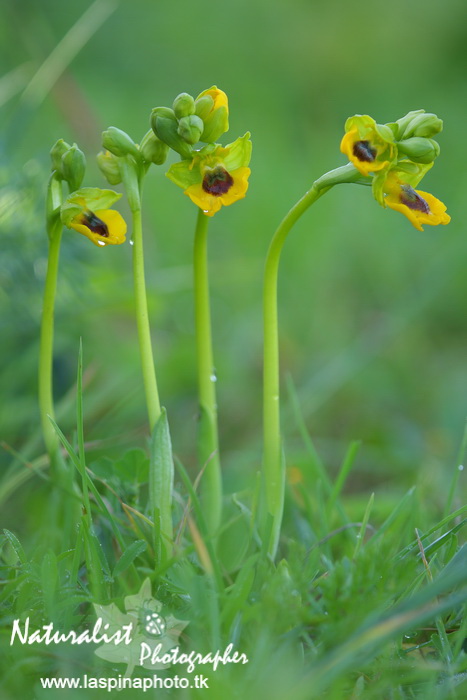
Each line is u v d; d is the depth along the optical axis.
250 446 0.63
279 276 0.90
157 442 0.49
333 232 0.96
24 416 0.60
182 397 0.67
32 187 0.60
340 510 0.53
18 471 0.57
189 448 0.63
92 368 0.61
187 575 0.48
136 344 0.70
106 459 0.52
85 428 0.62
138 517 0.50
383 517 0.57
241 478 0.59
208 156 0.49
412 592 0.48
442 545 0.49
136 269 0.49
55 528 0.52
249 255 0.93
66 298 0.62
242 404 0.69
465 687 0.46
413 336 0.81
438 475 0.60
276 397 0.50
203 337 0.51
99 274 0.66
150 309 0.69
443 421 0.67
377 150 0.48
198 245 0.51
